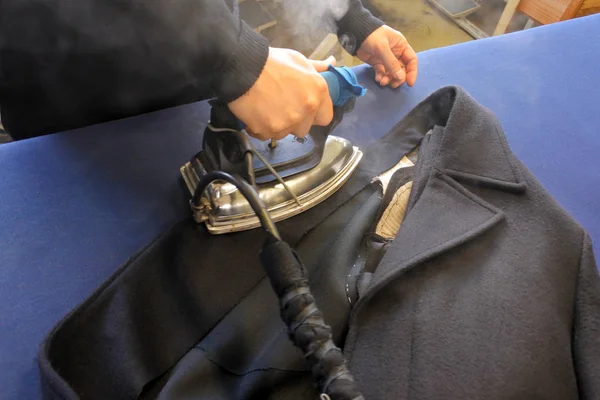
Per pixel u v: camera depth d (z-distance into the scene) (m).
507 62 0.81
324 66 0.54
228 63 0.45
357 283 0.50
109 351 0.46
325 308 0.49
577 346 0.46
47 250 0.55
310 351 0.34
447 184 0.54
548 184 0.69
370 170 0.63
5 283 0.52
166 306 0.49
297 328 0.35
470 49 0.82
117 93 0.62
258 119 0.49
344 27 0.73
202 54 0.44
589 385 0.43
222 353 0.47
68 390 0.40
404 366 0.42
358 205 0.60
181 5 0.42
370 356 0.43
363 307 0.45
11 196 0.58
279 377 0.44
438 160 0.56
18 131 0.70
